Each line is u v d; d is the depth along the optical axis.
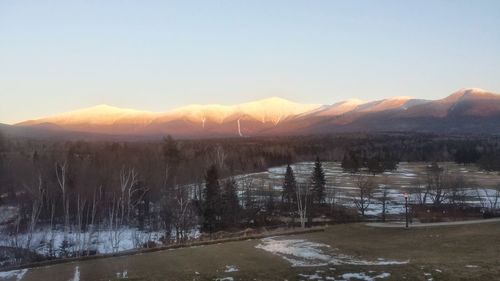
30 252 60.53
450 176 113.81
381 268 30.59
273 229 62.66
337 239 46.31
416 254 36.84
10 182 85.50
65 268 38.78
